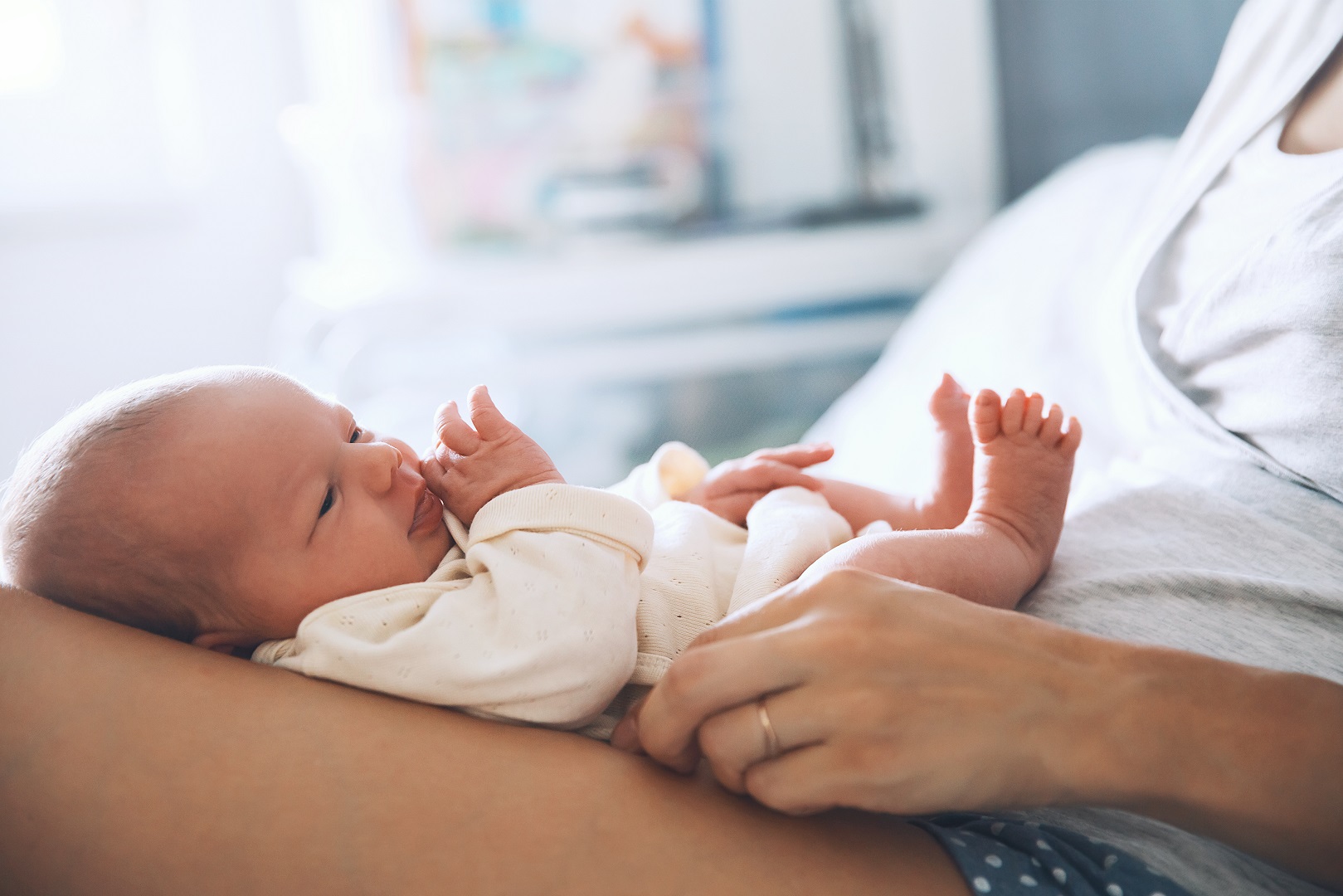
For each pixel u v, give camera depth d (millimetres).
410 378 2031
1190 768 445
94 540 562
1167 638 592
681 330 2115
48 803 447
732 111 2240
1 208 2371
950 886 462
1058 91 2127
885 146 2314
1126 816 527
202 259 2521
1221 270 759
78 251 2451
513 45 2174
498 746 494
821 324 2154
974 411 695
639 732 511
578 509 603
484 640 537
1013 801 457
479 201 2072
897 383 1386
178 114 2494
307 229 2553
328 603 577
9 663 496
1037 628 492
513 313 1974
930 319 1523
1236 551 648
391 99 2199
